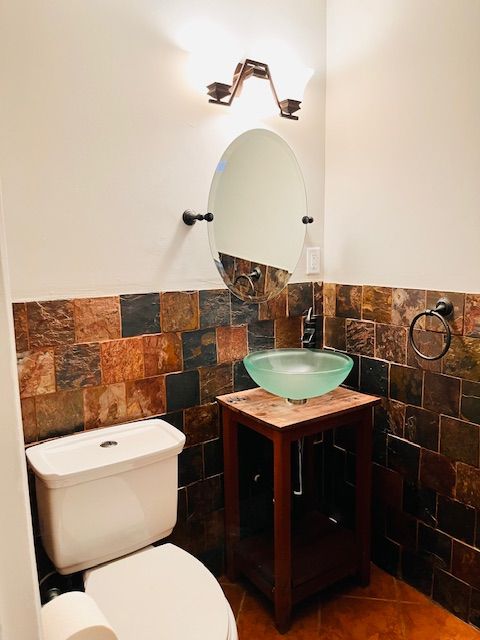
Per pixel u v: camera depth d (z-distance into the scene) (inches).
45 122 54.9
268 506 80.9
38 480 52.3
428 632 65.1
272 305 78.2
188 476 71.3
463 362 63.2
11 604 14.9
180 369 68.8
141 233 63.3
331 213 81.7
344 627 66.3
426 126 65.2
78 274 58.9
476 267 60.9
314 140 80.3
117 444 58.5
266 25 72.0
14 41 52.2
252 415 64.2
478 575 64.1
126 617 45.7
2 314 14.4
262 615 68.5
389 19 68.6
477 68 58.7
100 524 54.2
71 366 59.2
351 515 82.1
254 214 74.0
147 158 62.8
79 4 55.9
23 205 54.5
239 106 70.6
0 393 14.5
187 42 64.4
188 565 53.9
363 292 76.9
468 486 64.1
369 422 70.4
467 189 61.1
